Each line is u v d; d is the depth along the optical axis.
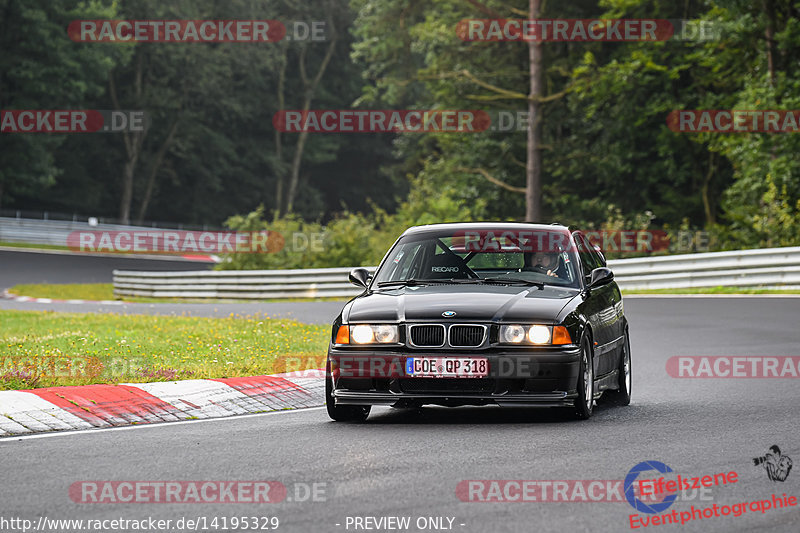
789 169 109.50
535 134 134.00
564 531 18.03
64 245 179.12
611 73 128.88
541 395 29.38
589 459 24.36
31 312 73.88
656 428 29.06
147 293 109.56
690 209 139.75
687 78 139.25
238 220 118.94
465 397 29.38
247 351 46.59
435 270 33.91
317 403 35.91
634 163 142.00
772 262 82.94
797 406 33.25
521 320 29.66
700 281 87.38
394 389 29.73
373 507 19.80
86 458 25.05
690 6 137.88
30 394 32.69
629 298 82.75
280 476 22.77
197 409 33.19
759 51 123.94
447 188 136.38
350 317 30.59
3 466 24.11
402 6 162.62
